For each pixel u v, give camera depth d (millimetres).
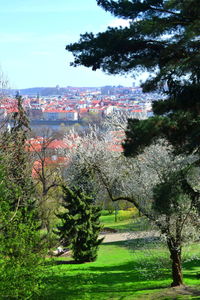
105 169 22812
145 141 12297
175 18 13305
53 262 16500
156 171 20328
